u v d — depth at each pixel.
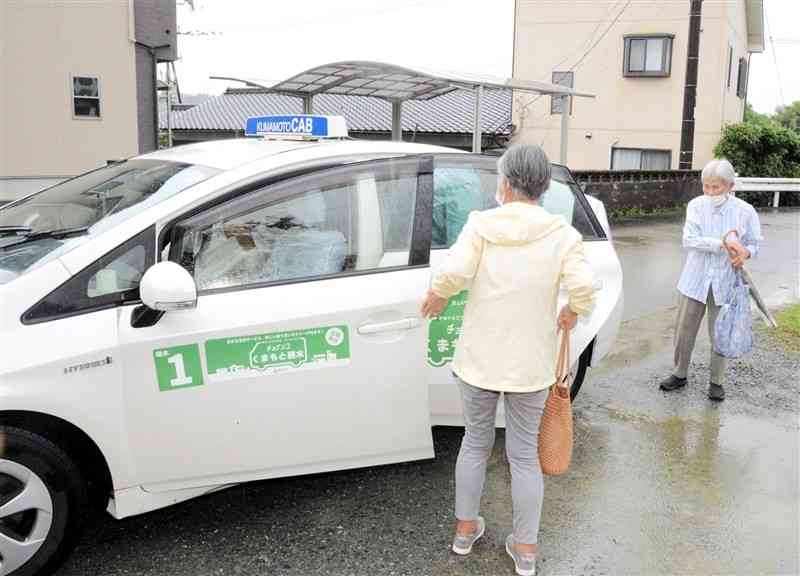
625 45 20.72
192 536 3.14
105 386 2.68
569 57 21.25
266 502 3.44
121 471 2.77
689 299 4.82
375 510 3.38
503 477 3.73
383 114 21.41
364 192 3.30
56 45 12.30
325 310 3.02
